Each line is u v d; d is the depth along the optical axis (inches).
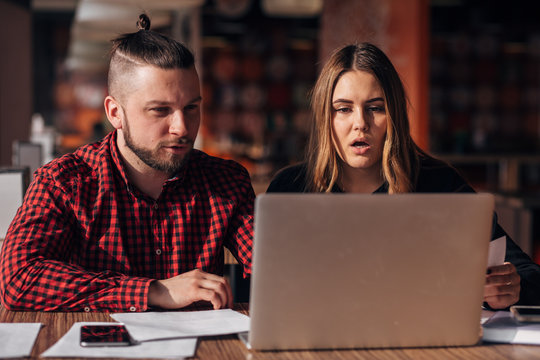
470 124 470.0
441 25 430.6
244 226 71.9
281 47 482.0
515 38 461.1
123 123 63.1
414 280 48.8
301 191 85.0
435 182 85.0
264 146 387.2
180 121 61.3
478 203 48.3
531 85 469.7
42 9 482.6
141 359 46.8
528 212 166.4
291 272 47.6
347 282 48.2
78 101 513.0
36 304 59.1
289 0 269.9
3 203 84.7
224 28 463.2
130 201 68.2
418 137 226.2
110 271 62.9
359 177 83.7
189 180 71.1
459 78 467.8
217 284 59.2
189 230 69.8
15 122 241.0
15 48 240.2
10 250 61.7
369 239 47.8
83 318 57.6
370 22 258.5
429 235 48.3
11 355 47.1
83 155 70.1
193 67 62.4
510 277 61.7
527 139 468.8
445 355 48.9
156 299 58.4
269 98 485.7
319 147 82.0
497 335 53.5
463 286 49.4
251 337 48.6
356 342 49.6
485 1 418.6
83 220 66.0
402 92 80.9
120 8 288.2
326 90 80.0
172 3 278.8
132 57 61.6
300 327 48.8
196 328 53.7
